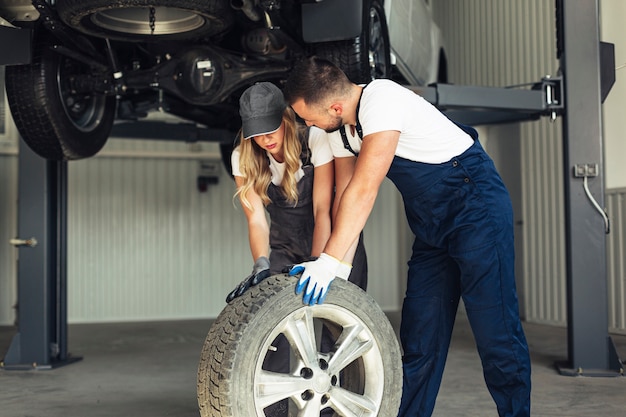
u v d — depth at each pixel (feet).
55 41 11.82
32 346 15.48
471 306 7.48
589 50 13.84
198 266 29.09
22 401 11.75
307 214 8.57
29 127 12.14
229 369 5.57
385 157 6.45
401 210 30.68
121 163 28.63
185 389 12.85
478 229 7.23
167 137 19.25
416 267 8.21
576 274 13.83
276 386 5.80
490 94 13.60
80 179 28.27
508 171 25.67
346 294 6.22
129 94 14.93
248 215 7.93
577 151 13.83
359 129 6.79
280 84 12.70
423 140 7.06
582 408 10.69
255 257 7.73
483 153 7.45
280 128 7.41
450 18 28.22
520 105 13.80
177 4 9.61
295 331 5.92
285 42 10.64
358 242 8.72
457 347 18.02
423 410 8.09
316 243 7.85
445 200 7.30
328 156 7.89
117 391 12.66
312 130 7.91
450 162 7.21
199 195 29.25
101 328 25.08
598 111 13.78
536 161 23.49
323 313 6.11
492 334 7.46
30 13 11.23
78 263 28.12
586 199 13.85
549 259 22.88
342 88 6.70
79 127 12.85
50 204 15.83
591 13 13.88
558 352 16.75
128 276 28.53
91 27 10.46
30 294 15.55
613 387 12.37
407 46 15.87
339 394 6.11
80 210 28.22
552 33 22.93
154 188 28.89
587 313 13.79
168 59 12.14
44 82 11.74
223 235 29.32
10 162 27.55
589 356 13.76
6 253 27.37
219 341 5.73
